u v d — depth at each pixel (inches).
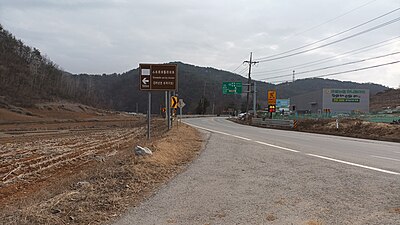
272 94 2036.2
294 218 239.3
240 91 2433.6
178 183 358.3
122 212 258.1
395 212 249.9
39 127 2217.0
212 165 478.9
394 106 3518.7
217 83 5497.1
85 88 5816.9
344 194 303.6
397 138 1005.8
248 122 2281.0
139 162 440.1
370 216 241.4
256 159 534.0
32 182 526.6
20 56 5211.6
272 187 335.9
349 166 454.9
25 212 247.3
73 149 982.4
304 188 328.8
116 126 2400.3
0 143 1193.4
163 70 840.9
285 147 715.4
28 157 821.2
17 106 3629.4
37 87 4768.7
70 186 353.1
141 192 319.0
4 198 417.4
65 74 6171.3
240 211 258.4
